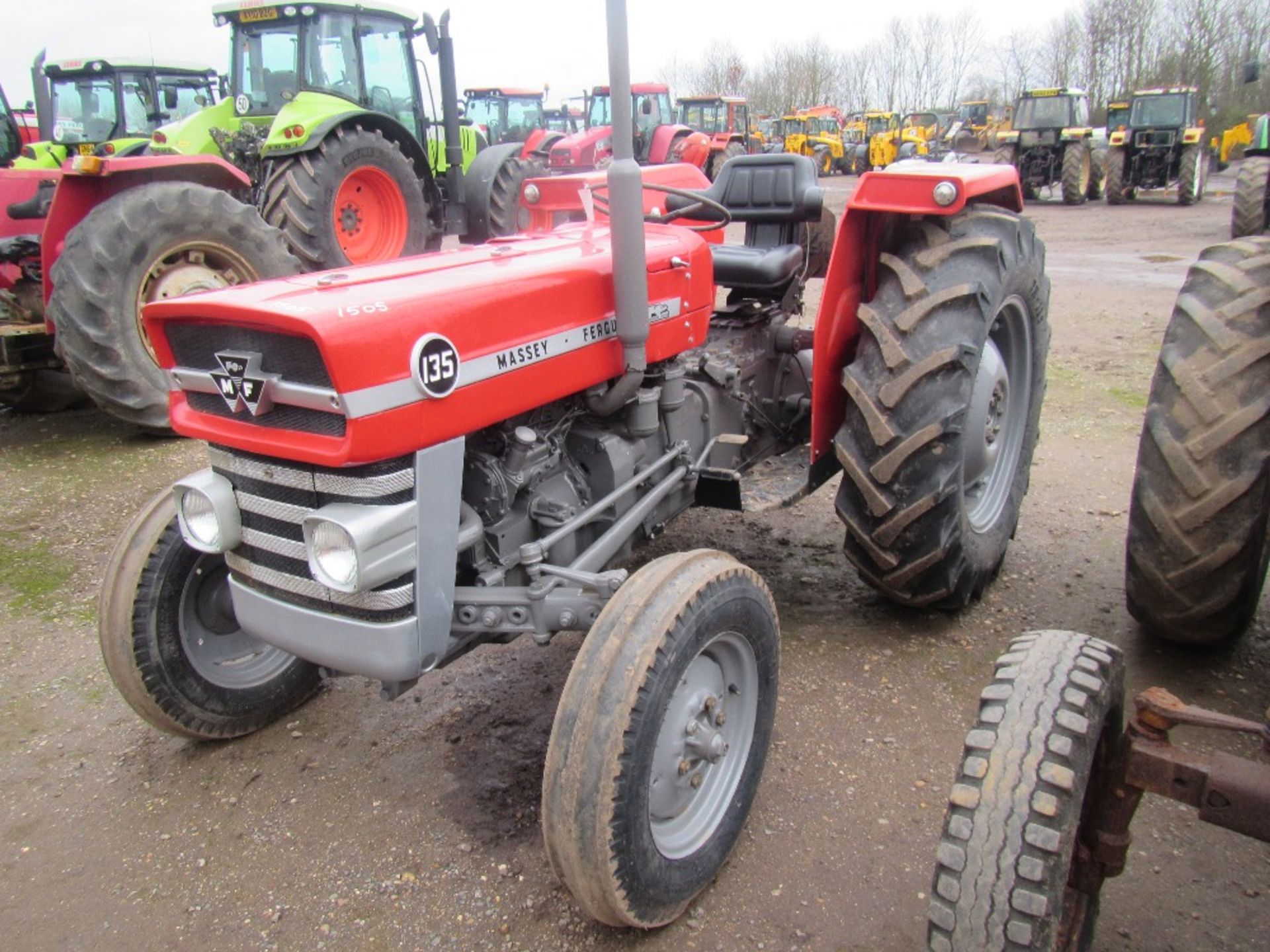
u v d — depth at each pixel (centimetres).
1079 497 418
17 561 401
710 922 207
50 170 649
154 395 536
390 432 186
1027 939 139
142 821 246
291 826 242
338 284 207
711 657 217
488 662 313
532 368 219
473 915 211
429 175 803
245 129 764
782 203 392
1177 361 261
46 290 564
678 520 410
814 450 300
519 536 236
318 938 207
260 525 210
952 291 267
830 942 200
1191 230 1295
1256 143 995
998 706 158
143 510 256
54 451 548
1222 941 196
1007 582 346
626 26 204
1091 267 1005
